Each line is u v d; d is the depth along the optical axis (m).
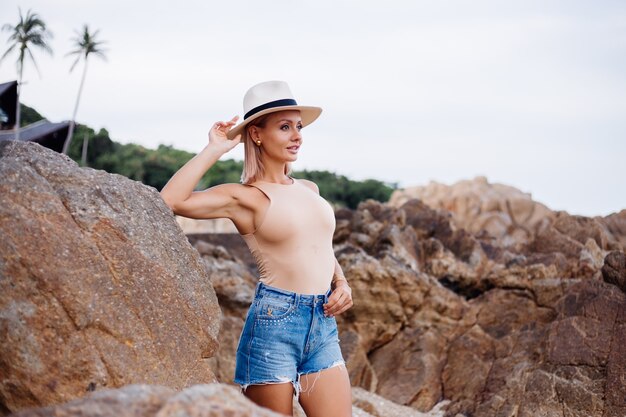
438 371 8.71
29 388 3.71
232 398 2.79
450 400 8.31
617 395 6.62
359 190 61.72
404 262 10.56
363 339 9.40
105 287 3.95
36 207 3.89
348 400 4.46
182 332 4.22
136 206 4.26
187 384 4.19
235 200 4.48
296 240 4.42
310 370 4.42
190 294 4.33
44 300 3.77
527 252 11.43
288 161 4.63
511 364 8.02
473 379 8.27
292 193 4.52
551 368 7.14
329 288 4.58
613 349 6.97
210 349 4.38
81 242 3.94
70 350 3.77
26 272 3.77
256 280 10.60
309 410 4.47
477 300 9.45
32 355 3.72
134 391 2.88
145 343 4.03
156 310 4.12
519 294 9.23
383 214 12.63
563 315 7.74
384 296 9.35
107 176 4.28
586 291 7.77
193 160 4.48
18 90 31.62
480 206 28.31
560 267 9.53
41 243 3.82
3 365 3.73
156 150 60.84
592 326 7.28
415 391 8.51
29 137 32.47
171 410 2.67
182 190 4.42
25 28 36.19
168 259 4.28
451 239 11.53
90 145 55.62
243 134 4.67
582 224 11.20
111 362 3.87
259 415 2.73
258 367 4.37
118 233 4.11
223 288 9.91
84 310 3.83
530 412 6.93
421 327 9.35
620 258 7.82
